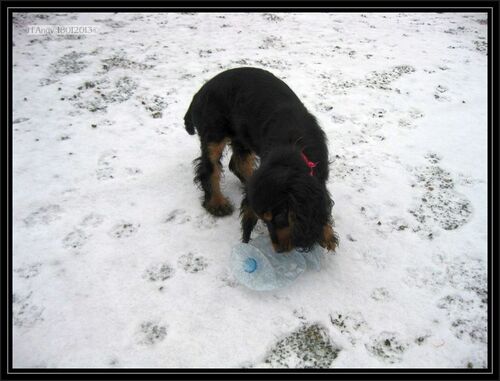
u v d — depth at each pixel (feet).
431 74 7.30
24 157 5.43
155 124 6.06
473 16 9.84
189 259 4.25
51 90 6.68
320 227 3.42
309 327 3.67
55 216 4.68
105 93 6.65
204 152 4.61
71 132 5.88
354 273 4.06
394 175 5.22
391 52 8.05
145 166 5.37
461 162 5.41
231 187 5.20
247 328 3.66
